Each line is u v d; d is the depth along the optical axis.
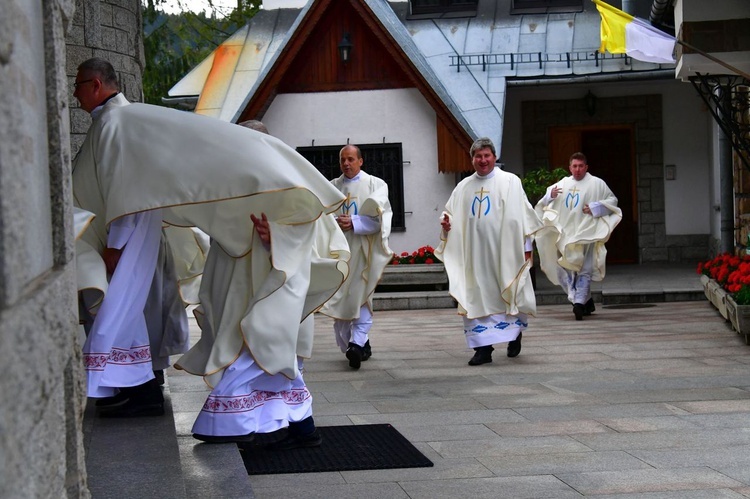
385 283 17.05
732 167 16.16
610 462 5.61
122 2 10.35
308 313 5.84
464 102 18.86
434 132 18.41
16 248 1.69
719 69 12.09
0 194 1.56
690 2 11.91
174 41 27.45
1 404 1.49
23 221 1.80
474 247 9.78
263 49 21.09
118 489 3.86
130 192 5.24
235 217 5.48
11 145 1.68
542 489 5.06
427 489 5.10
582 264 13.38
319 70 18.59
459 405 7.44
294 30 18.00
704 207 20.03
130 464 4.26
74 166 5.48
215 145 5.29
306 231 5.53
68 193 2.55
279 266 5.36
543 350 10.43
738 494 4.90
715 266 14.00
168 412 5.55
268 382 5.46
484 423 6.76
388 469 5.51
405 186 18.47
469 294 9.75
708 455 5.72
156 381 5.46
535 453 5.87
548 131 20.30
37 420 1.82
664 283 16.41
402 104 18.44
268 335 5.30
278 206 5.49
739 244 15.87
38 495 1.80
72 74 9.56
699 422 6.63
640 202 20.17
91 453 4.48
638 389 7.93
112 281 5.25
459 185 10.09
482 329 9.63
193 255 6.81
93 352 5.18
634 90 20.05
